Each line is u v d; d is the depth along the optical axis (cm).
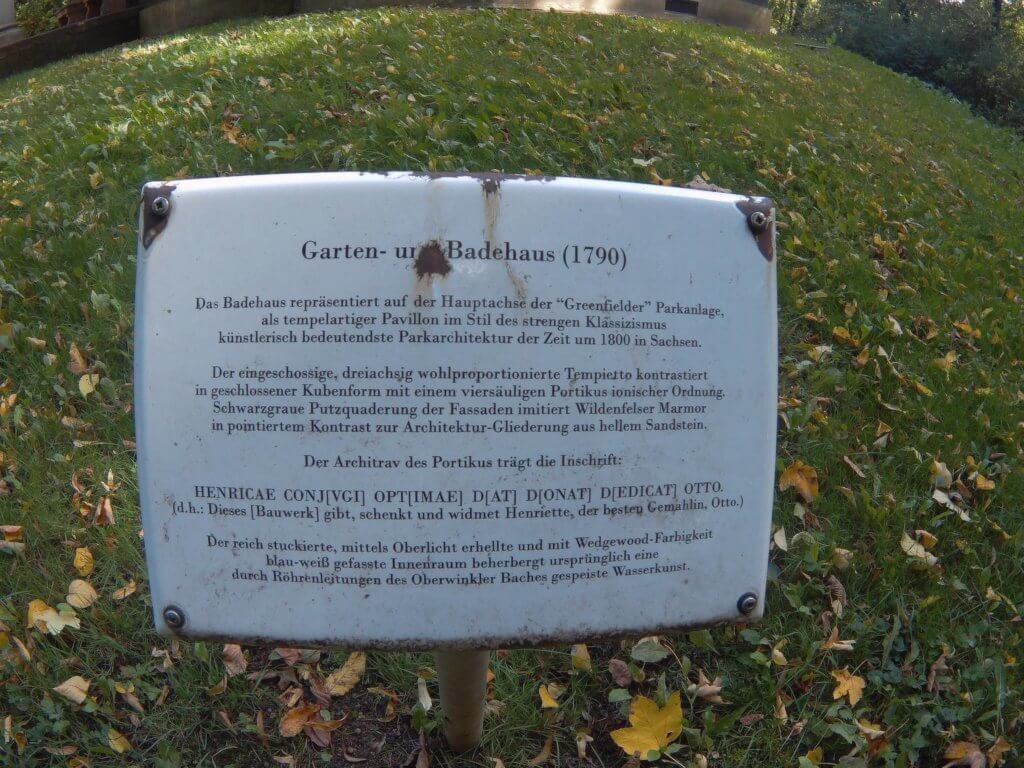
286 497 62
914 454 123
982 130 397
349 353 61
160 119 210
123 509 110
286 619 63
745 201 66
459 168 175
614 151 193
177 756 86
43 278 149
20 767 84
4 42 562
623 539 64
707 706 94
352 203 61
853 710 94
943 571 108
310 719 91
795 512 113
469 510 62
